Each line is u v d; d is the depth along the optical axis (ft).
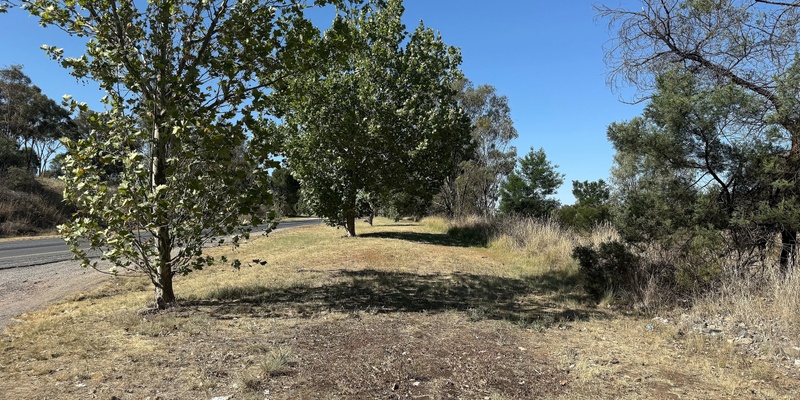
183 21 20.86
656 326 20.49
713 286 22.98
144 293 26.63
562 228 58.49
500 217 76.95
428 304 24.20
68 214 108.78
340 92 54.60
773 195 22.90
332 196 62.13
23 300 24.68
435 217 116.78
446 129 60.90
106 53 18.02
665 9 27.07
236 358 14.52
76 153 18.44
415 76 61.72
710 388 13.46
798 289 20.01
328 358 14.85
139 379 12.63
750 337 18.26
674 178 25.14
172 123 18.80
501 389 12.91
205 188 20.47
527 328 19.83
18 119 152.46
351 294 26.04
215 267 37.50
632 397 12.59
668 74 25.26
